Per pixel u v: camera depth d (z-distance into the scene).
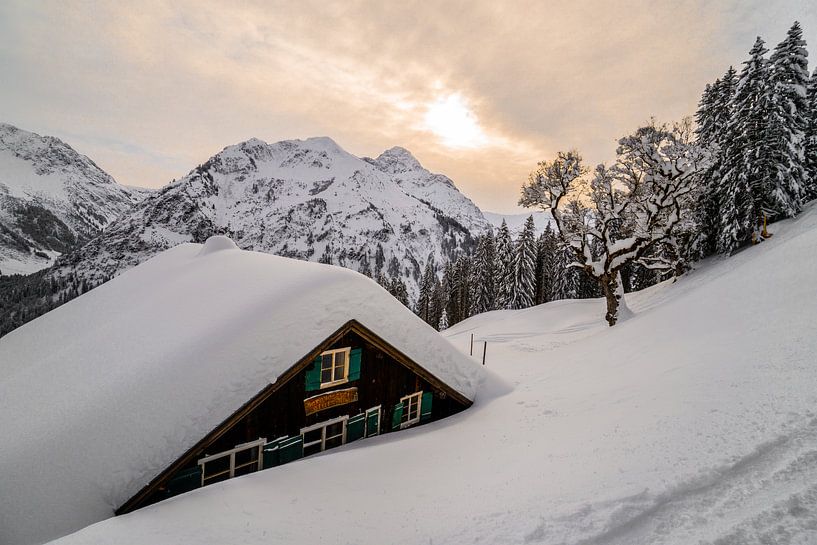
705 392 8.36
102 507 8.19
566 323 35.84
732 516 4.69
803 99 30.94
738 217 30.59
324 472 9.19
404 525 6.26
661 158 24.62
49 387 11.32
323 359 12.12
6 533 7.54
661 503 5.21
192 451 9.16
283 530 6.45
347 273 14.09
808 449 5.49
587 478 6.37
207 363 10.59
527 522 5.48
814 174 33.25
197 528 6.56
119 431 9.20
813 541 4.08
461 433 11.68
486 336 36.25
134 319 14.33
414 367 13.81
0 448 8.98
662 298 29.97
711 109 40.56
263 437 10.84
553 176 27.55
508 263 57.59
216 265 17.41
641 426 7.78
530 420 10.99
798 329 9.94
